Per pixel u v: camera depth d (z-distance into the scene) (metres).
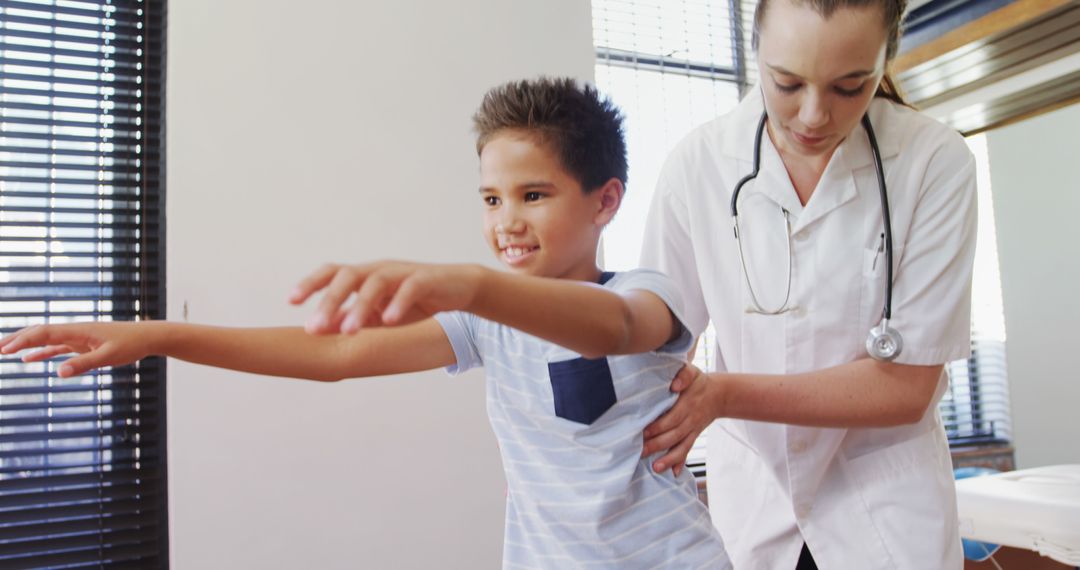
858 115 0.91
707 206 1.17
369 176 1.85
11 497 1.67
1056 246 2.35
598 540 0.78
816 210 1.08
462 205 1.94
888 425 1.01
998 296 2.52
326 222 1.80
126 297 1.78
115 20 1.82
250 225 1.74
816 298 1.09
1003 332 2.51
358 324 0.45
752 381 0.95
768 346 1.13
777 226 1.12
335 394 1.78
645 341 0.69
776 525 1.17
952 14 1.85
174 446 1.64
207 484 1.66
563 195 0.80
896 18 0.93
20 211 1.70
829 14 0.83
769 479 1.19
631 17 2.42
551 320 0.57
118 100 1.80
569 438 0.81
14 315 1.69
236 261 1.72
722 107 2.54
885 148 1.07
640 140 2.39
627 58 2.39
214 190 1.71
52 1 1.77
